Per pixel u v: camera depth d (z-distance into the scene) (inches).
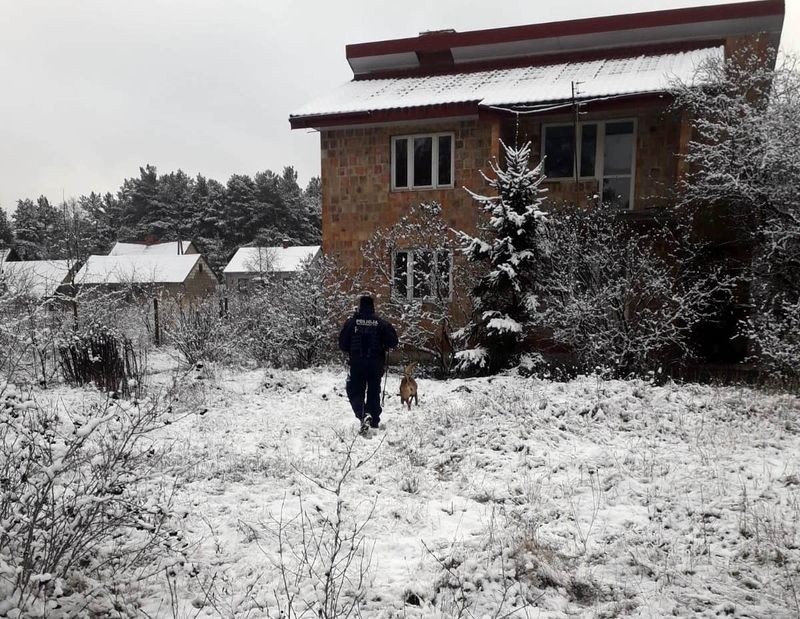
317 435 296.4
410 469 240.8
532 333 478.3
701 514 187.6
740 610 137.5
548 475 229.0
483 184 577.6
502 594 146.3
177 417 329.1
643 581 152.2
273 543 170.1
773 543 165.3
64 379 417.1
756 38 558.3
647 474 224.2
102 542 155.9
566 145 568.7
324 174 625.9
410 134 599.8
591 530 181.6
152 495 186.9
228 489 215.5
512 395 339.0
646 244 501.7
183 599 139.7
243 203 2576.3
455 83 612.4
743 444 251.1
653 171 537.3
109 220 2758.4
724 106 446.9
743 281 462.9
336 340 571.8
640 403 310.2
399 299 547.2
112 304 642.8
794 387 346.3
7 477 129.5
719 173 410.0
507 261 451.8
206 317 515.2
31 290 500.7
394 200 605.9
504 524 185.8
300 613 133.7
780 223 397.1
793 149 381.1
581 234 446.3
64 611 120.4
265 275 647.1
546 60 634.8
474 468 242.7
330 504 200.7
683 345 423.5
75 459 140.9
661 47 597.6
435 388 413.7
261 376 476.1
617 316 415.5
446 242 555.2
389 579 152.2
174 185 2805.1
